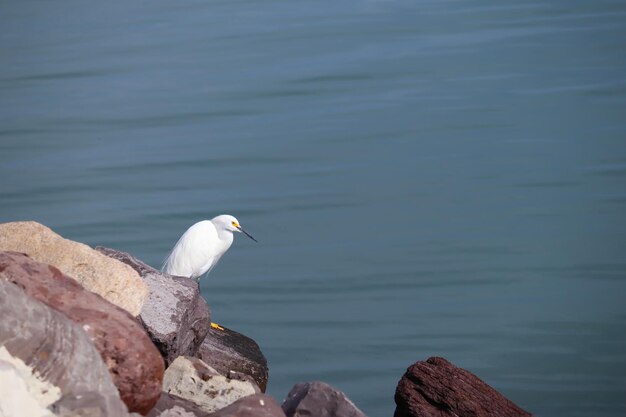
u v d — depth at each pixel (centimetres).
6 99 4775
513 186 3180
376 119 3991
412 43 5322
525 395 1911
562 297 2378
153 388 757
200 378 992
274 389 1923
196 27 6175
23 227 993
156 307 1030
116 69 5262
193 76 4975
